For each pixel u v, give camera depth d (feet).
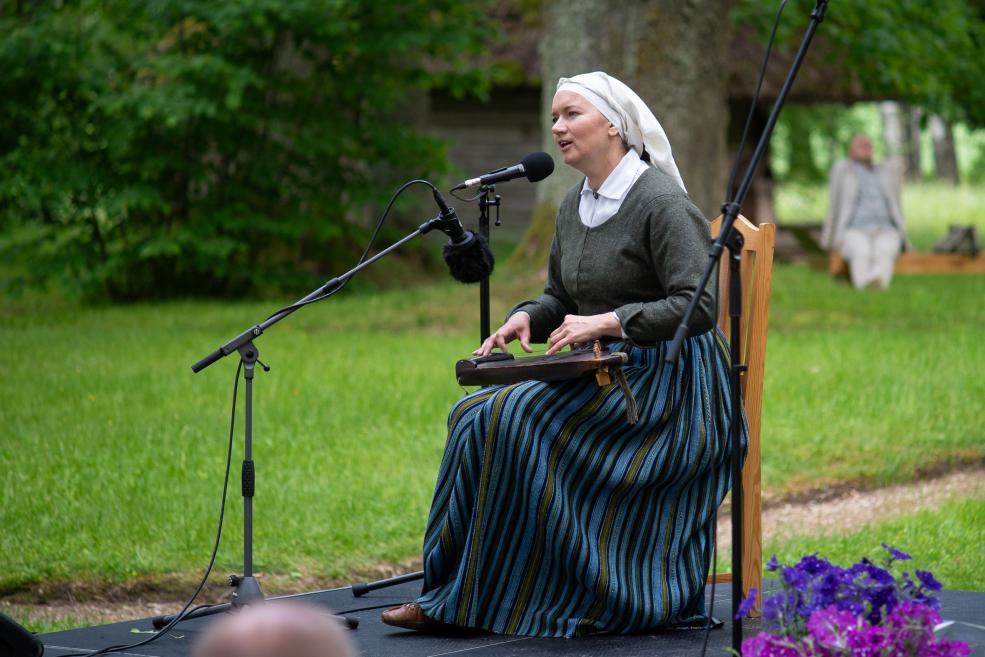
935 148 252.42
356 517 43.57
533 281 90.48
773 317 85.71
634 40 87.97
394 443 53.06
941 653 19.60
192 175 101.09
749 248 28.27
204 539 41.32
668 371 27.55
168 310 96.63
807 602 20.86
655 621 26.91
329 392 62.08
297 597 32.91
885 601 20.62
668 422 27.35
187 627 29.84
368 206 116.98
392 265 113.39
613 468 26.94
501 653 25.64
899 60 105.40
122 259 101.50
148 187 99.91
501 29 134.51
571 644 26.21
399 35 102.17
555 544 26.63
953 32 111.96
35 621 36.01
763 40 100.94
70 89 100.27
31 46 99.40
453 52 107.65
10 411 59.11
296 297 105.70
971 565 38.04
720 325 29.60
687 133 88.69
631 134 28.48
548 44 91.04
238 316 91.45
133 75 101.91
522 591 27.25
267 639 9.70
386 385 63.52
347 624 28.48
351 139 107.86
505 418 26.91
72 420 57.21
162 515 43.42
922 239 161.38
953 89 120.47
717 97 90.27
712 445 27.48
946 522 42.09
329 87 107.65
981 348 69.92
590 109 28.35
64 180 100.17
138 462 49.88
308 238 110.11
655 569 27.25
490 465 26.96
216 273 101.30
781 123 230.68
